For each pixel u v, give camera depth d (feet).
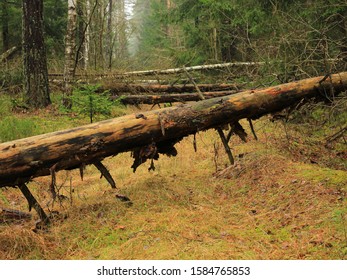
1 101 37.55
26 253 13.60
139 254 13.21
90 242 14.24
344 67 23.18
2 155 13.43
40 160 13.88
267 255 12.85
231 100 16.35
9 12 59.57
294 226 14.25
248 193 17.85
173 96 33.19
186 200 17.33
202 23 55.31
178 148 25.29
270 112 17.78
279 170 18.98
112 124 14.85
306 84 18.15
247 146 23.50
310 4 32.81
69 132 14.42
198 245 13.57
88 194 19.16
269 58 28.99
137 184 19.12
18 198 19.33
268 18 35.60
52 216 15.92
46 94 38.63
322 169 18.43
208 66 43.29
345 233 12.78
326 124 25.90
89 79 38.37
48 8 62.08
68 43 38.88
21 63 46.47
